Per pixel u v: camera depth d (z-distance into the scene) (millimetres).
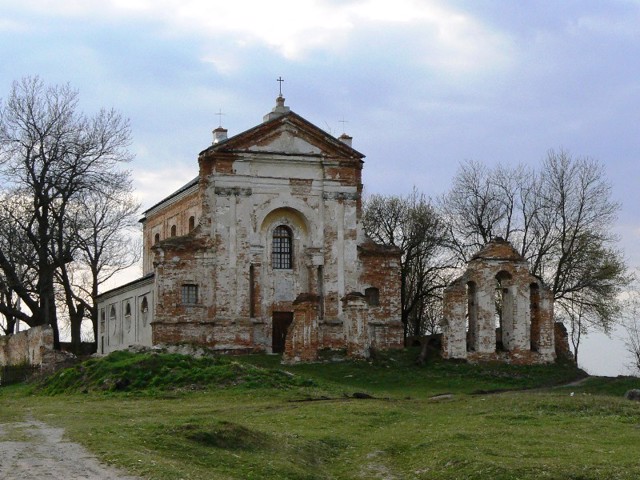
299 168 62781
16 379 55125
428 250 81438
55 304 74625
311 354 56250
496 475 24719
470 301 61531
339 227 63062
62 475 22031
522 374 56812
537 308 60938
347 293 62219
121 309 68562
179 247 59750
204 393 42625
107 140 66812
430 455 27781
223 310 60188
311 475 25344
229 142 61219
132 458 23734
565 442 29281
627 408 36344
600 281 67312
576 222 69000
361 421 34156
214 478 22859
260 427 32094
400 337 63344
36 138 64438
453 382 53125
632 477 24359
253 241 61312
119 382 44156
